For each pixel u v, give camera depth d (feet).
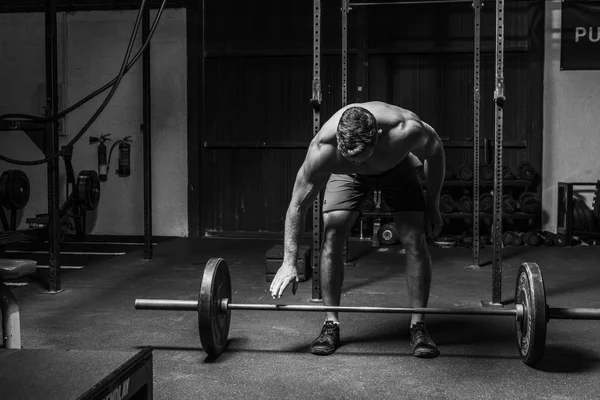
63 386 3.33
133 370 3.76
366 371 7.34
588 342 8.59
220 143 22.02
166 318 10.10
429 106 21.12
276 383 6.93
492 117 20.90
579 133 20.74
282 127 21.79
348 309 7.31
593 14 20.42
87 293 12.28
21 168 22.91
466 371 7.32
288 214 7.25
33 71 22.91
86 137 22.71
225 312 7.61
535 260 16.61
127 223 22.74
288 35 21.58
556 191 20.93
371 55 21.25
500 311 7.20
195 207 22.30
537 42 20.63
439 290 12.49
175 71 22.21
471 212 19.81
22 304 11.24
